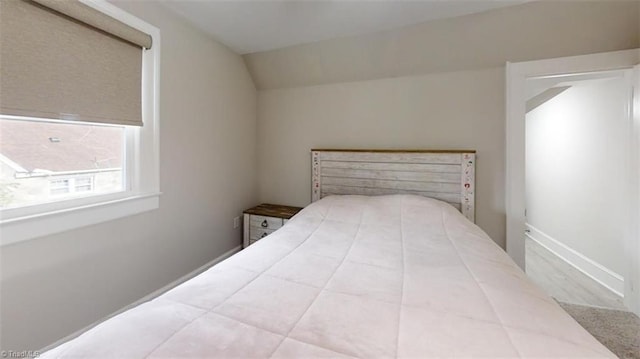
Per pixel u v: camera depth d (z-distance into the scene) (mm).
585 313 1867
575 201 2730
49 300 1335
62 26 1319
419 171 2326
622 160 2137
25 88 1203
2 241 1167
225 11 1897
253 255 1323
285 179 2889
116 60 1568
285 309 880
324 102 2693
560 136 2996
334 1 1777
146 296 1810
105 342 705
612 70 1883
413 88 2375
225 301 918
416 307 890
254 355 675
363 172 2512
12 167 1247
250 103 2859
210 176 2344
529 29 1891
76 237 1435
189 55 2076
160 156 1874
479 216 2219
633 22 1702
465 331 760
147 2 1728
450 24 2012
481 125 2191
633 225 1851
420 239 1553
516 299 919
